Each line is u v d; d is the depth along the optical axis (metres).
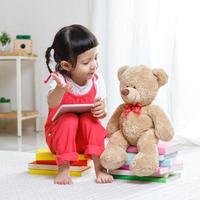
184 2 2.73
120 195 1.43
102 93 1.83
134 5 2.94
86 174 1.77
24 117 3.30
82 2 3.36
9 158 2.15
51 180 1.66
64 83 1.61
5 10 3.59
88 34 1.68
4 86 3.63
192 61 2.75
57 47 1.70
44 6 3.48
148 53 2.88
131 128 1.65
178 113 2.78
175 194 1.45
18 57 3.24
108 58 3.01
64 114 1.68
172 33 2.79
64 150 1.63
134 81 1.67
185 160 2.12
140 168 1.53
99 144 1.68
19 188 1.53
